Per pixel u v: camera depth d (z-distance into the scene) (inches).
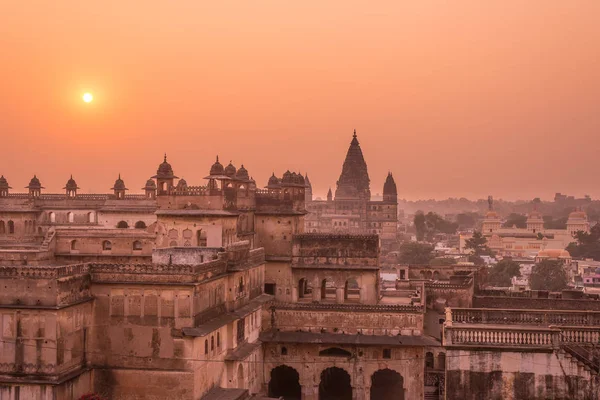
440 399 3009.4
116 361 2253.9
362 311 3061.0
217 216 2950.3
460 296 3427.7
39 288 2078.0
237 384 2586.1
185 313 2235.5
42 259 2935.5
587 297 3474.4
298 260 3371.1
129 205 3905.0
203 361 2300.7
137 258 2997.0
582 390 1685.5
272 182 3791.8
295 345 3011.8
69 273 2154.3
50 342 2063.2
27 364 2073.1
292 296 3385.8
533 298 3277.6
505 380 1713.8
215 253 2603.3
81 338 2224.4
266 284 3412.9
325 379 3390.7
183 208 2994.6
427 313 3449.8
